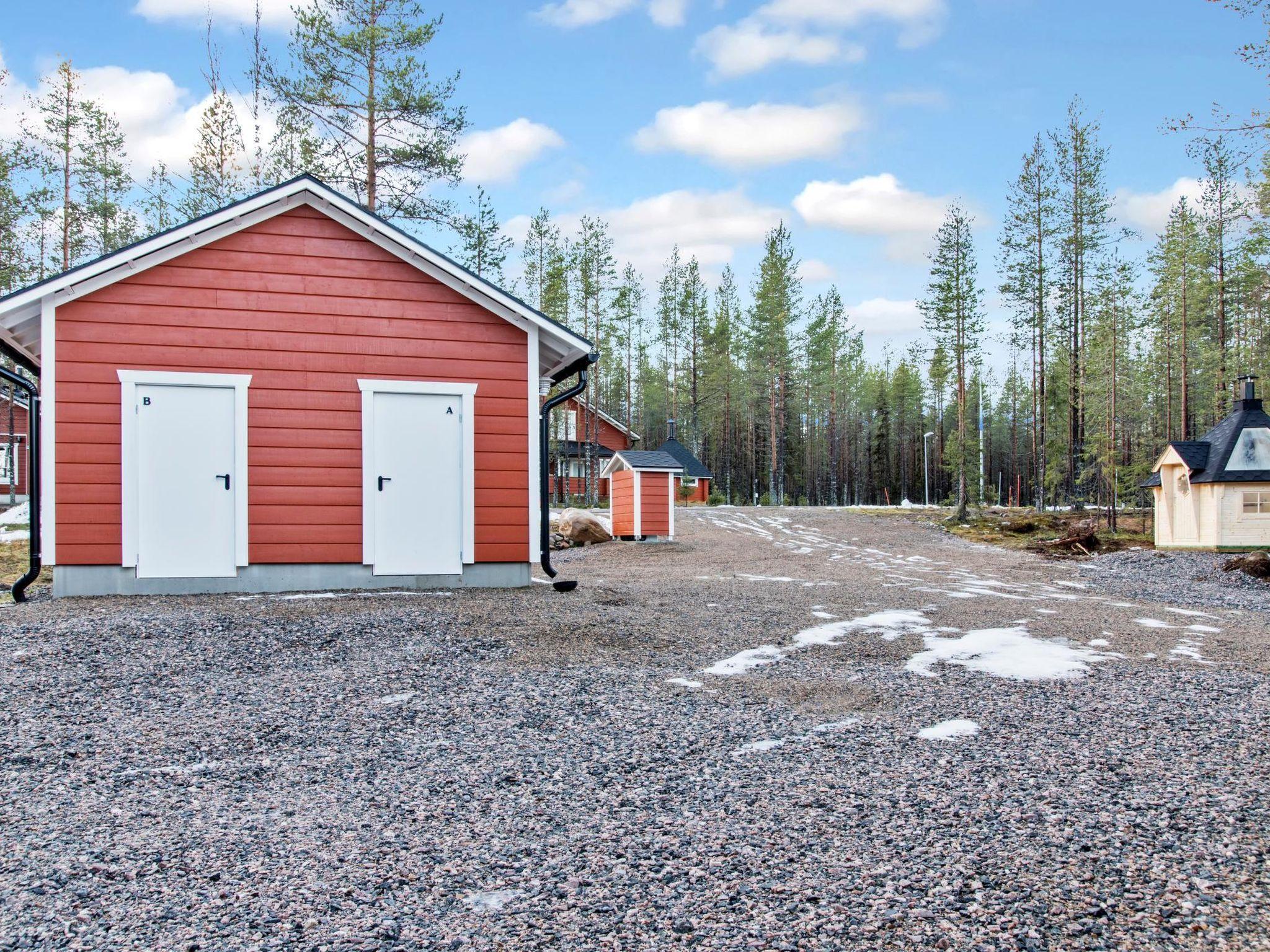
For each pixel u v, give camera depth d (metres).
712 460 68.38
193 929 2.64
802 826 3.46
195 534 9.32
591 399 49.25
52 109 27.25
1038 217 31.42
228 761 4.31
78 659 6.10
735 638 7.60
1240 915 2.70
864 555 18.08
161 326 9.28
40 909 2.77
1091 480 33.41
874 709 5.31
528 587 10.30
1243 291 33.88
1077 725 4.94
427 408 10.09
